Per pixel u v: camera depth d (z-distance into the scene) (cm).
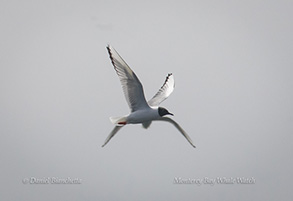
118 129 1328
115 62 1205
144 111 1266
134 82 1221
